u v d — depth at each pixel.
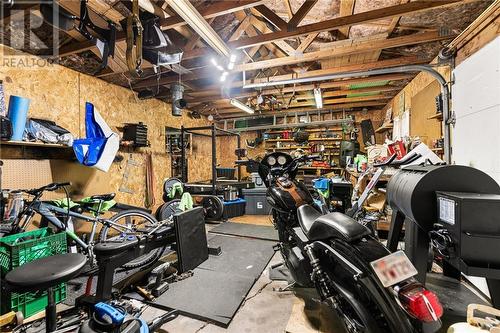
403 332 1.00
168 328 1.66
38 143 2.62
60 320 1.67
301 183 2.45
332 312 1.73
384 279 1.04
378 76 4.25
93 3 2.11
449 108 2.69
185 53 3.16
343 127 6.90
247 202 5.36
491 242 1.18
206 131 7.06
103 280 1.75
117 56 3.09
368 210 3.29
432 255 2.16
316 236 1.50
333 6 2.62
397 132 5.05
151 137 4.93
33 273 1.16
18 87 2.80
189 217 2.35
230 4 2.29
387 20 2.71
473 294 1.87
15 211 2.16
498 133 1.86
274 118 7.33
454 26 2.71
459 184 1.53
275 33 2.66
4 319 1.58
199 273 2.43
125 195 4.25
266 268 2.57
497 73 1.87
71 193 3.10
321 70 3.82
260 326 1.67
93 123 2.99
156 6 2.35
